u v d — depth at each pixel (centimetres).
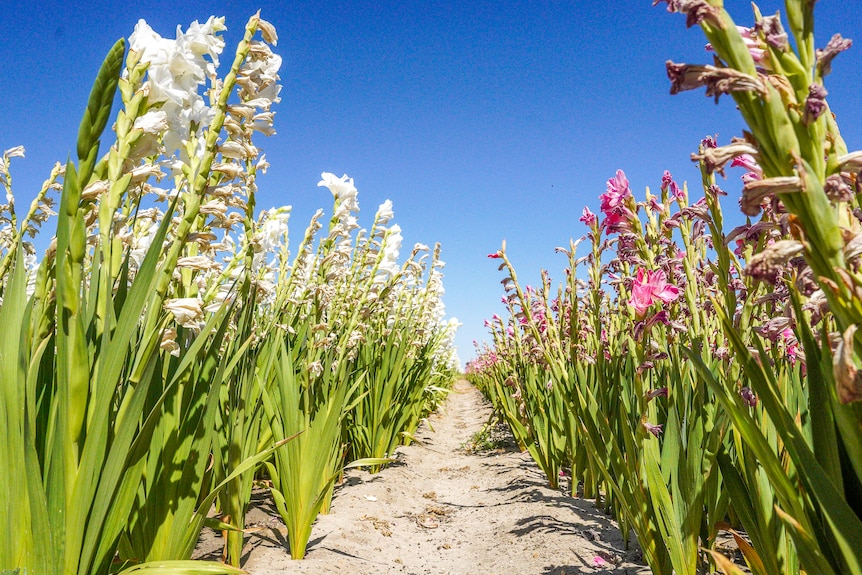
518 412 701
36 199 331
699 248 280
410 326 722
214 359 226
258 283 295
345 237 411
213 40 187
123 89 172
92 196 168
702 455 241
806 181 93
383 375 591
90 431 165
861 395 90
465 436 1002
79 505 163
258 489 446
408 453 739
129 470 183
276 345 338
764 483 190
